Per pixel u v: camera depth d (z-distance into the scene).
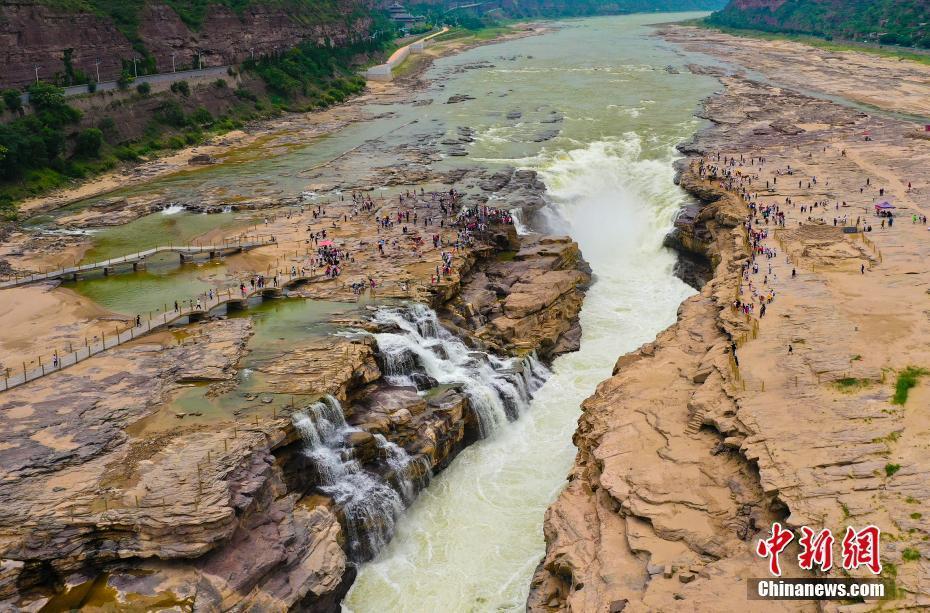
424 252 91.25
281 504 51.00
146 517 45.50
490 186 118.00
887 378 56.31
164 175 132.12
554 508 55.06
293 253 92.75
